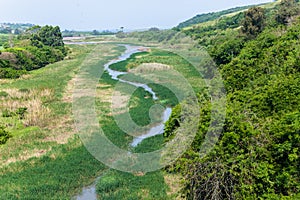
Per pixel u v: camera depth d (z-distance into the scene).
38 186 16.53
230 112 13.06
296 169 11.42
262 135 12.38
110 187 16.38
